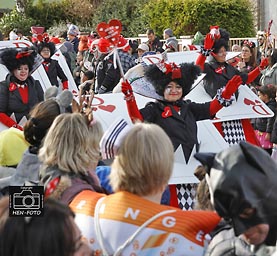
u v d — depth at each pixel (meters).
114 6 27.78
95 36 16.52
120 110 6.83
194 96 7.87
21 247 2.29
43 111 4.36
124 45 8.16
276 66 10.73
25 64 7.79
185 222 3.12
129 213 3.15
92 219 3.22
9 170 4.83
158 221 3.12
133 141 3.18
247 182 2.56
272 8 24.14
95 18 28.05
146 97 6.84
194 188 6.20
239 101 7.96
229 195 2.57
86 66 13.09
